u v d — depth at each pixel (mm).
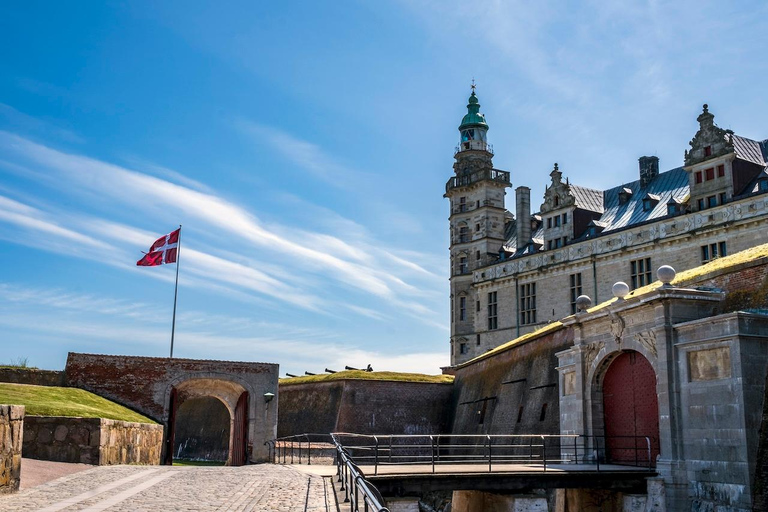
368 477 21812
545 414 37031
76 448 25469
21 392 31375
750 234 49844
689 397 23875
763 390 22094
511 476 23297
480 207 76500
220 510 15047
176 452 72875
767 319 22609
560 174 67312
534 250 68438
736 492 21672
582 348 30297
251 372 42656
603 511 25750
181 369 40719
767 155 55719
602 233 61469
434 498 38000
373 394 53812
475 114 81312
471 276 76562
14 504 15188
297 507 15750
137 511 14562
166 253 46938
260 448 42031
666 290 24812
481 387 48094
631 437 26922
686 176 59969
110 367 39312
